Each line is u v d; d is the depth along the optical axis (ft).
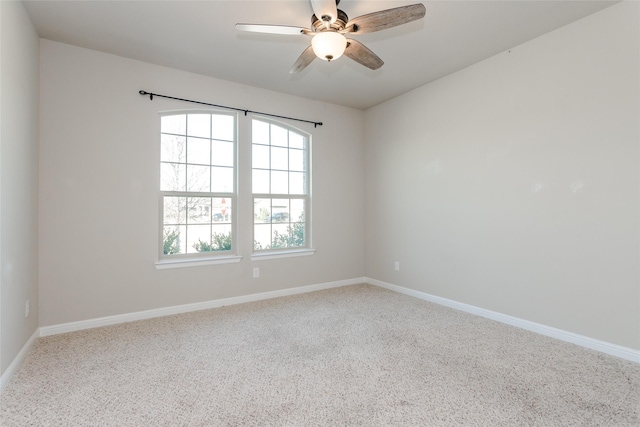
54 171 9.21
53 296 9.18
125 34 8.94
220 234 12.19
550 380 6.64
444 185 11.89
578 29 8.32
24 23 7.63
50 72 9.18
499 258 10.14
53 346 8.31
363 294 13.51
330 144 14.71
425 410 5.68
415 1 7.52
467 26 8.57
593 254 8.11
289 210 13.89
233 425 5.31
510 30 8.79
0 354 6.22
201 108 11.58
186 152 11.59
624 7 7.55
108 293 9.95
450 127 11.63
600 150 7.97
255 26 6.88
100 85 9.88
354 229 15.49
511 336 8.95
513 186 9.77
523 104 9.49
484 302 10.59
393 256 14.16
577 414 5.55
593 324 8.11
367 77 11.85
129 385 6.49
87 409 5.71
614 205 7.75
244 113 12.46
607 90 7.84
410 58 10.37
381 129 14.74
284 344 8.48
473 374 6.89
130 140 10.32
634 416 5.48
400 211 13.80
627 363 7.34
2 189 6.26
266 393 6.22
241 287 12.36
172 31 8.81
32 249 8.41
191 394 6.18
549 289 8.95
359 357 7.72
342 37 7.04
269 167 13.33
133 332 9.30
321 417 5.50
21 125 7.43
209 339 8.80
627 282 7.56
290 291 13.56
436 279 12.23
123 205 10.19
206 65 10.84
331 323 10.03
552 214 8.87
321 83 12.39
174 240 11.34
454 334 9.12
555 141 8.80
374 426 5.28
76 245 9.51
